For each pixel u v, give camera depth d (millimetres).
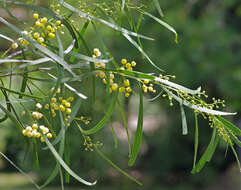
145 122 6281
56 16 700
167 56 4230
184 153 5336
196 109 753
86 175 4961
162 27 4270
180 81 4266
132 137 5246
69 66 644
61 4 702
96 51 748
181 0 4504
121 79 750
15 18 672
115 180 5219
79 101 740
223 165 5324
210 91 4469
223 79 4191
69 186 5156
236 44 4578
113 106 773
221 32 4305
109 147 4883
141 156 5586
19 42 683
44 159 4770
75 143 4418
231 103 4328
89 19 713
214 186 5094
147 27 4340
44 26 734
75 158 4723
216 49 4289
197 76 4223
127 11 806
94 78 684
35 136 675
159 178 5418
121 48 4375
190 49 4258
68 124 734
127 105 4996
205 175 5270
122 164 5230
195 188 5219
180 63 4203
